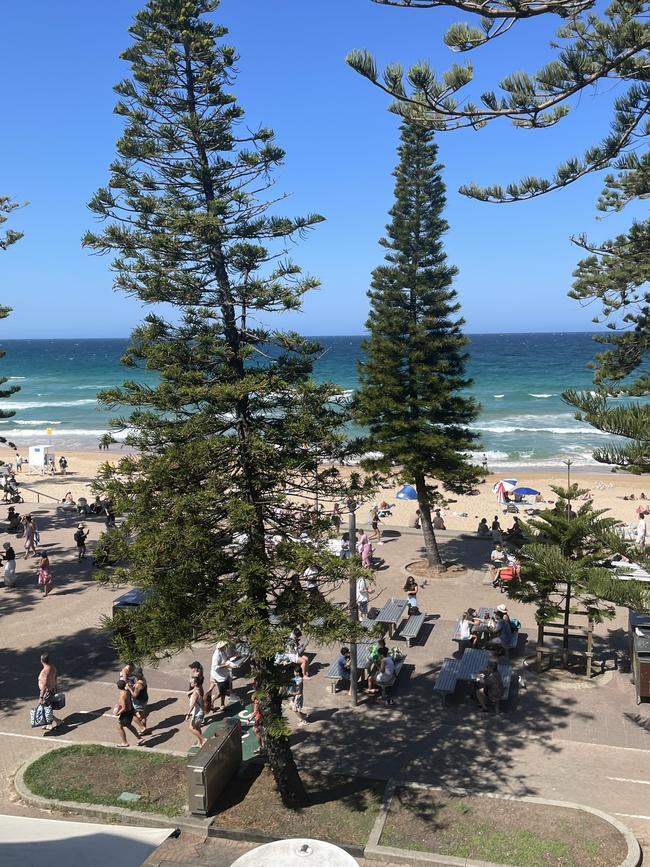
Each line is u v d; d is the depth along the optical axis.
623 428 10.02
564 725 14.94
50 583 23.17
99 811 12.00
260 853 7.72
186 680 17.34
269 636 10.82
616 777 12.98
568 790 12.59
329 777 13.10
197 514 11.54
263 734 12.45
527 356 161.00
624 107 11.85
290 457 12.17
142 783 12.82
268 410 13.07
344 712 15.75
